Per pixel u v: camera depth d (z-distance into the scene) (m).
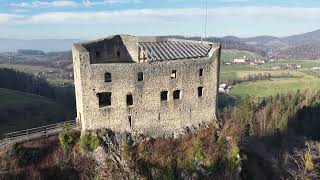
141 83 47.19
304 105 121.75
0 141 47.66
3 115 97.25
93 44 49.75
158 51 51.06
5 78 146.88
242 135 65.25
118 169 45.59
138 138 48.16
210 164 48.50
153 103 48.47
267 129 104.94
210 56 51.94
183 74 49.72
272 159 66.69
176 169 47.94
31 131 54.09
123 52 53.81
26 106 107.88
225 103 136.88
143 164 46.88
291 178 61.31
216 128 52.97
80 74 44.69
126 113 47.38
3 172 43.78
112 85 46.03
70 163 46.50
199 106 52.06
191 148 49.34
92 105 45.91
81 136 47.28
